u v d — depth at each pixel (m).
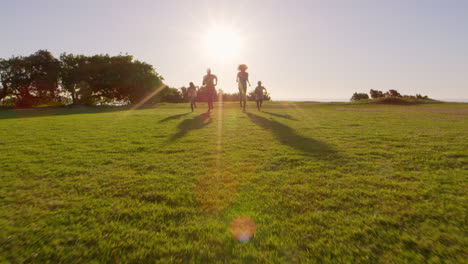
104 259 1.11
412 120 7.39
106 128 5.87
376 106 19.03
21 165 2.61
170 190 1.90
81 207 1.62
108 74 27.41
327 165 2.53
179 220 1.45
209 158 2.88
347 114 10.22
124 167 2.54
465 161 2.61
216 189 1.91
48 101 27.91
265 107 17.61
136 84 29.66
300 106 19.06
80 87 27.27
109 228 1.36
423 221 1.37
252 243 1.21
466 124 6.21
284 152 3.15
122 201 1.71
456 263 1.04
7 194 1.83
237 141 3.96
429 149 3.22
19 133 5.09
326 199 1.69
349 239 1.22
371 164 2.54
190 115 9.85
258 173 2.29
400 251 1.12
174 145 3.67
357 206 1.58
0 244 1.21
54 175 2.28
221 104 22.83
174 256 1.12
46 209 1.59
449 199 1.66
